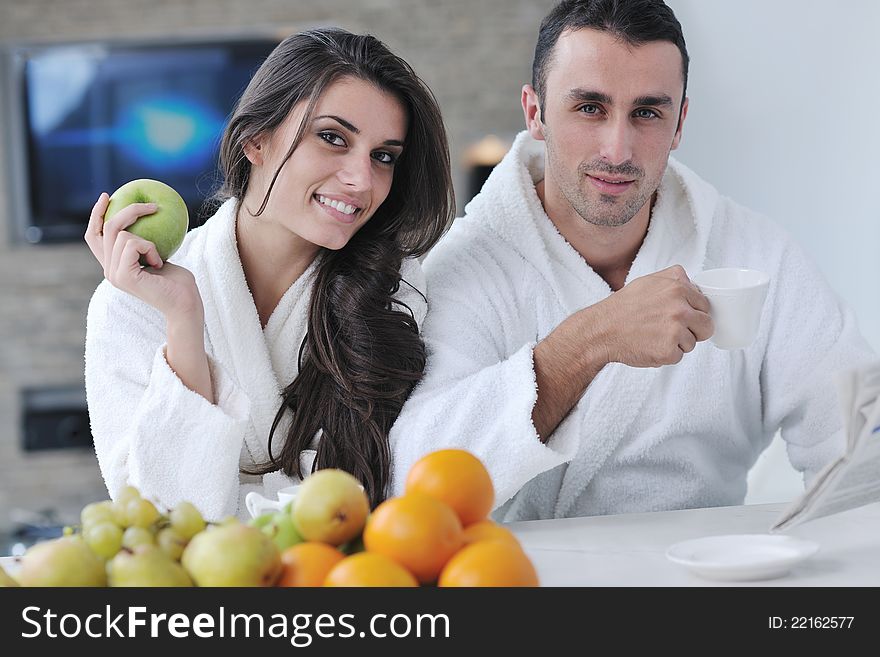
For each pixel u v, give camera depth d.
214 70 5.04
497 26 5.03
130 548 0.89
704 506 1.77
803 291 1.74
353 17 5.01
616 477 1.75
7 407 5.03
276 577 0.89
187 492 1.48
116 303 1.61
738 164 3.41
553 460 1.41
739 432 1.78
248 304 1.65
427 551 0.89
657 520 1.35
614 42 1.56
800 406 1.71
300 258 1.68
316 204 1.56
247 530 0.89
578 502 1.76
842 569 1.11
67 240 5.08
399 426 1.52
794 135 3.15
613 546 1.23
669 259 1.78
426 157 1.66
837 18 2.94
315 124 1.54
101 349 1.60
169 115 5.07
